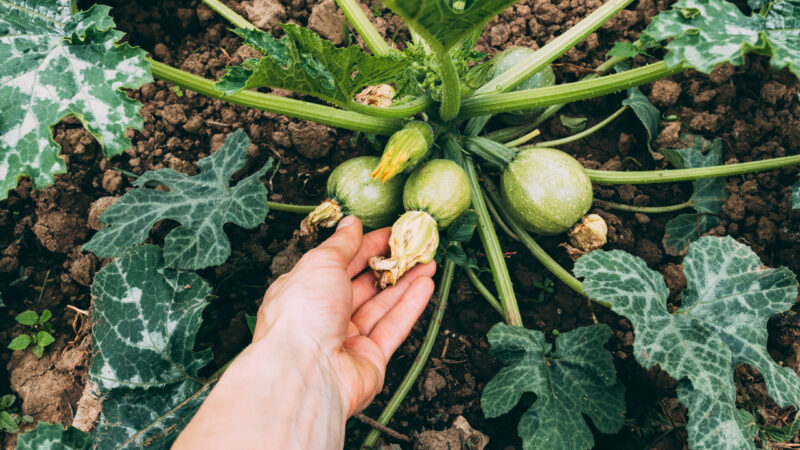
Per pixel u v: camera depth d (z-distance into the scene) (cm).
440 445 45
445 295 49
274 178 54
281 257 50
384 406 48
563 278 47
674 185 53
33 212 52
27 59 37
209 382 42
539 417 41
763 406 46
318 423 33
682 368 38
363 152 55
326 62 35
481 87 47
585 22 46
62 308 51
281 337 35
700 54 34
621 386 42
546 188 44
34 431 39
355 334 42
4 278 51
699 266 43
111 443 40
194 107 56
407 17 31
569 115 56
